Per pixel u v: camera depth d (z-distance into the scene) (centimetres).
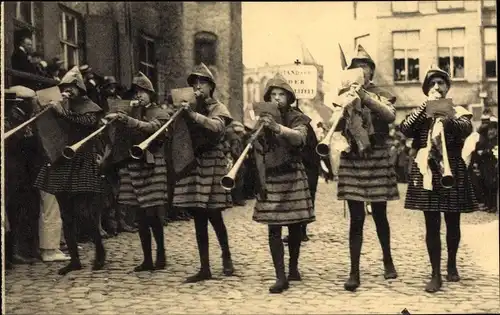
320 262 534
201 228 481
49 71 718
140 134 497
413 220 741
